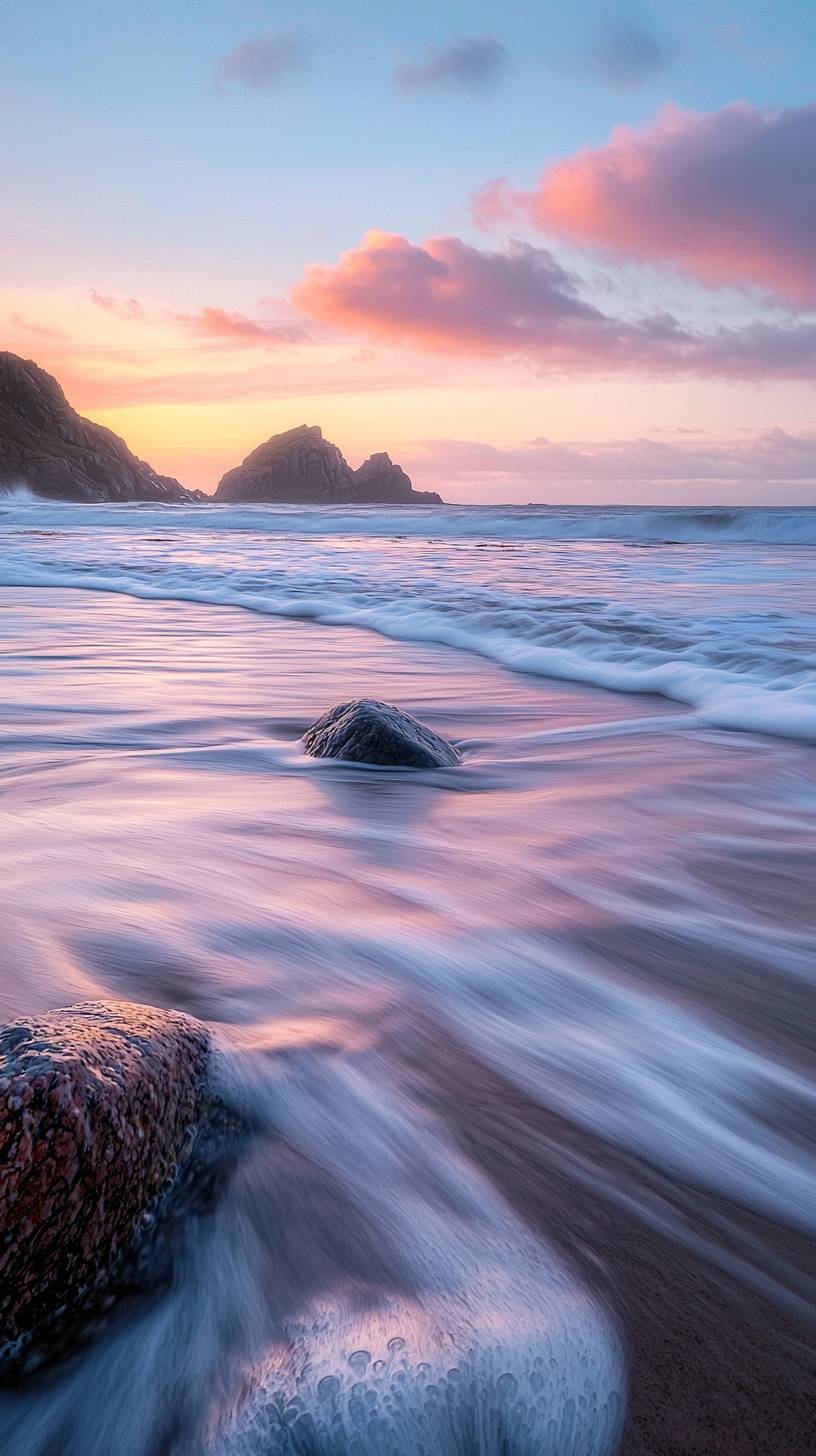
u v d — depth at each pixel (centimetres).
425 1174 179
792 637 889
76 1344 137
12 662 769
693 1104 208
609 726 599
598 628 962
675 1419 132
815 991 261
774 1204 176
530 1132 195
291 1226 162
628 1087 213
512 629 984
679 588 1356
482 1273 155
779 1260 162
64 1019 172
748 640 873
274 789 437
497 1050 225
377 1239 161
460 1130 193
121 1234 149
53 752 493
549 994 254
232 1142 179
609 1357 141
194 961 258
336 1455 127
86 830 366
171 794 422
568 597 1237
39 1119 141
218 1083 189
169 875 321
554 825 396
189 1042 185
